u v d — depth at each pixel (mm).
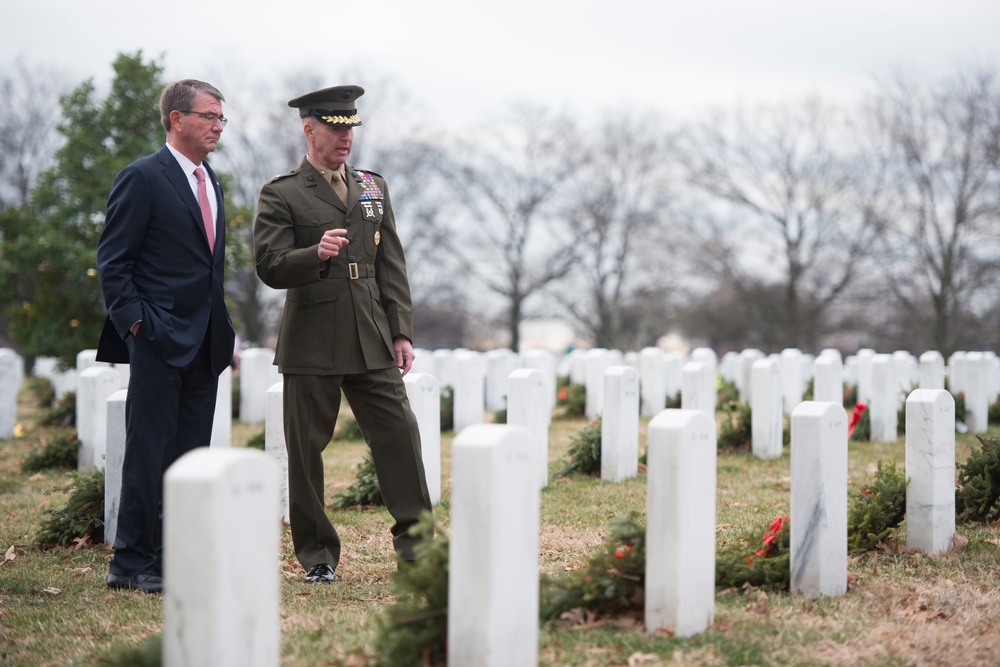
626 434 9680
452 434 13617
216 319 5621
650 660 4090
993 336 35125
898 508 6281
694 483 4383
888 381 12359
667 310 43156
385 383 5672
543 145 40656
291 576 5820
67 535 6867
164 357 5391
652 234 39875
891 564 5875
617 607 4676
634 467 9844
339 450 12227
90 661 4305
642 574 4617
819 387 12797
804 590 5117
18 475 10336
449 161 40469
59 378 18281
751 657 4180
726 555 5473
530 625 3820
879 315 38375
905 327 37906
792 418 5137
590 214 40000
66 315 16734
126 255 5383
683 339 47062
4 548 6859
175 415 5547
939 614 4895
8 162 39531
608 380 9609
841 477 5211
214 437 10977
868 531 6188
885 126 34031
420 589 3957
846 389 15547
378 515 7996
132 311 5316
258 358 15461
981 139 32062
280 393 7551
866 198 36125
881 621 4785
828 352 13289
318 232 5633
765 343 42688
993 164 32000
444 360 17125
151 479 5512
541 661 4113
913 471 6184
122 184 5398
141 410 5449
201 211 5594
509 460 3691
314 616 4918
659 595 4375
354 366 5617
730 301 41969
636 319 43500
